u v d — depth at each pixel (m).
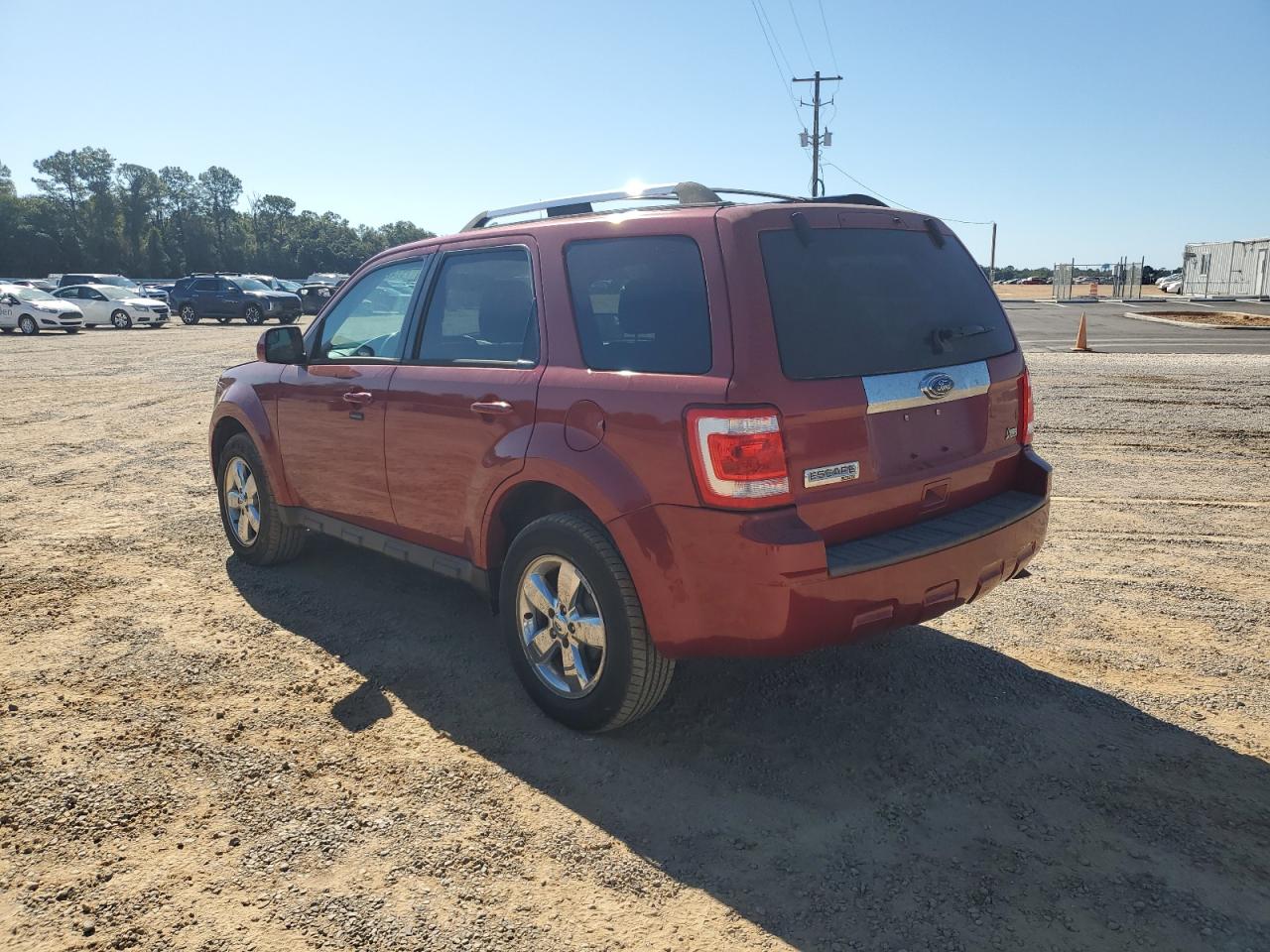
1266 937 2.49
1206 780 3.24
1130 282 44.78
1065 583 5.23
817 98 47.19
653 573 3.18
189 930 2.54
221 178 155.12
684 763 3.41
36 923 2.57
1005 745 3.50
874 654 4.32
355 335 4.75
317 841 2.94
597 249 3.54
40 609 4.92
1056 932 2.52
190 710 3.81
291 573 5.52
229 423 5.65
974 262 3.97
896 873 2.78
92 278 41.25
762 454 2.97
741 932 2.54
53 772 3.33
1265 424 9.98
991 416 3.75
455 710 3.82
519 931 2.55
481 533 3.87
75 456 9.12
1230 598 4.95
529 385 3.62
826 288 3.26
